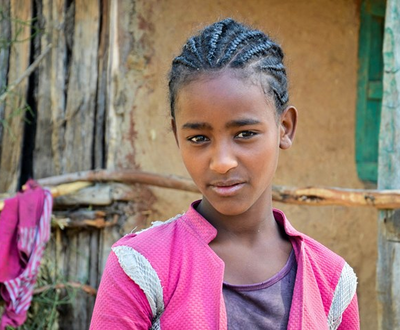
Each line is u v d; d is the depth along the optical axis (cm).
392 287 295
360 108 443
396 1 304
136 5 368
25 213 326
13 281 318
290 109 152
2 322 315
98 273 365
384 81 307
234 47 137
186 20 380
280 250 149
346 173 437
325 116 428
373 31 445
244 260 144
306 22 419
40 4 397
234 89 131
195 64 134
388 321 296
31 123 397
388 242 296
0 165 401
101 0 379
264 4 404
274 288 142
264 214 149
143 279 137
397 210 293
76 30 385
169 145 374
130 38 367
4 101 395
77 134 381
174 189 354
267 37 149
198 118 132
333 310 150
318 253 153
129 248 141
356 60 441
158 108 372
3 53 406
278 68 144
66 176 365
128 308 137
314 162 423
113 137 364
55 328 367
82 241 370
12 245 325
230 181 134
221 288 136
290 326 137
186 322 135
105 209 362
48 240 335
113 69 364
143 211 361
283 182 410
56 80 389
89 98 379
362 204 298
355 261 440
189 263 140
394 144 301
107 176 356
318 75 424
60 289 373
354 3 437
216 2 389
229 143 133
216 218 147
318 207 424
